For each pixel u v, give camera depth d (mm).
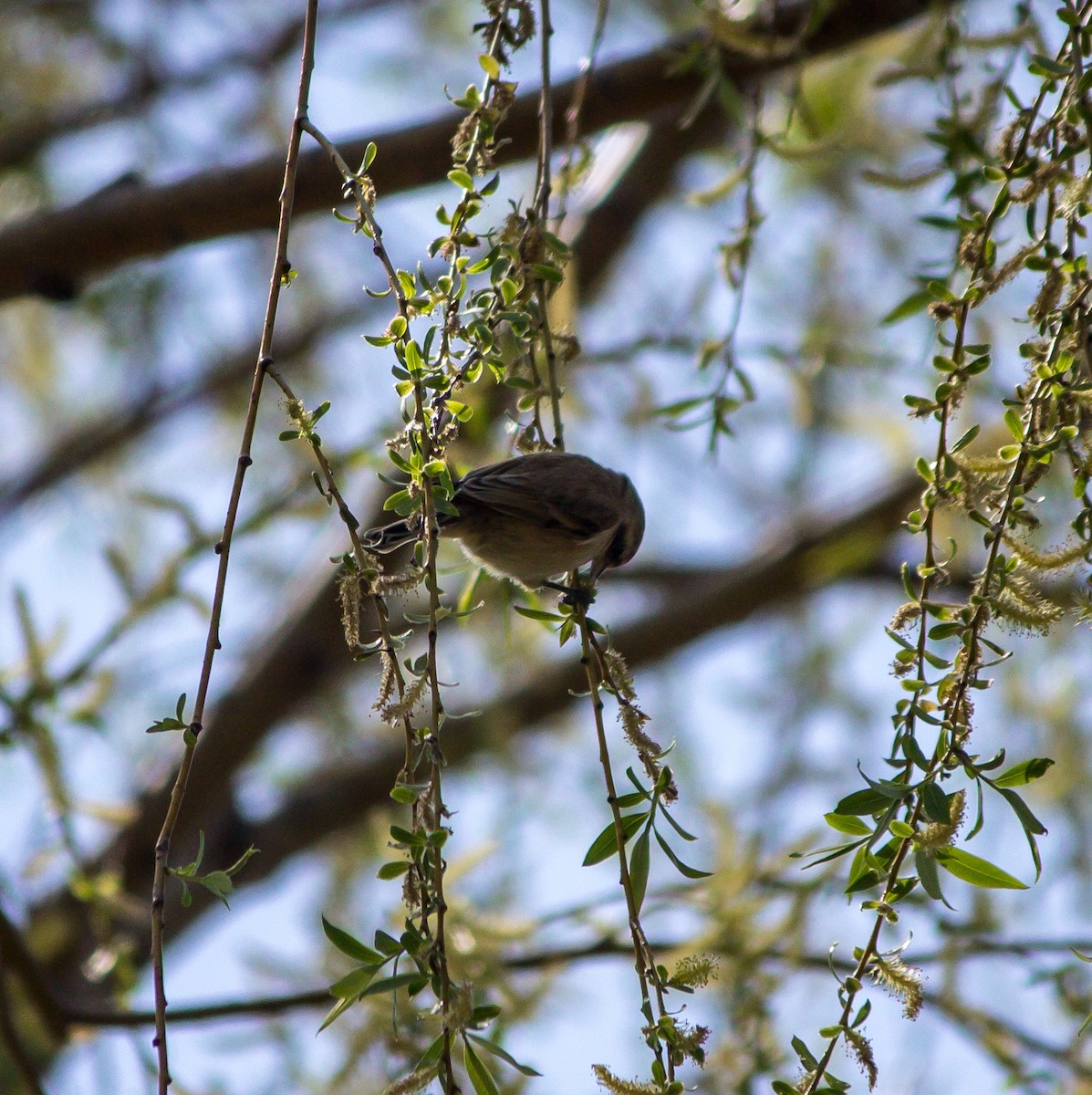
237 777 15586
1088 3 5895
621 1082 5367
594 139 10594
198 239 10695
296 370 17875
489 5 6504
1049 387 5570
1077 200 5645
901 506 16188
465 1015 5098
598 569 11125
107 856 14805
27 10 16891
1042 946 9023
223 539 5379
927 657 5520
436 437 5723
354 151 10031
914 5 9305
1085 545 5574
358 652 5500
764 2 9398
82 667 10312
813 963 8953
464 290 5738
